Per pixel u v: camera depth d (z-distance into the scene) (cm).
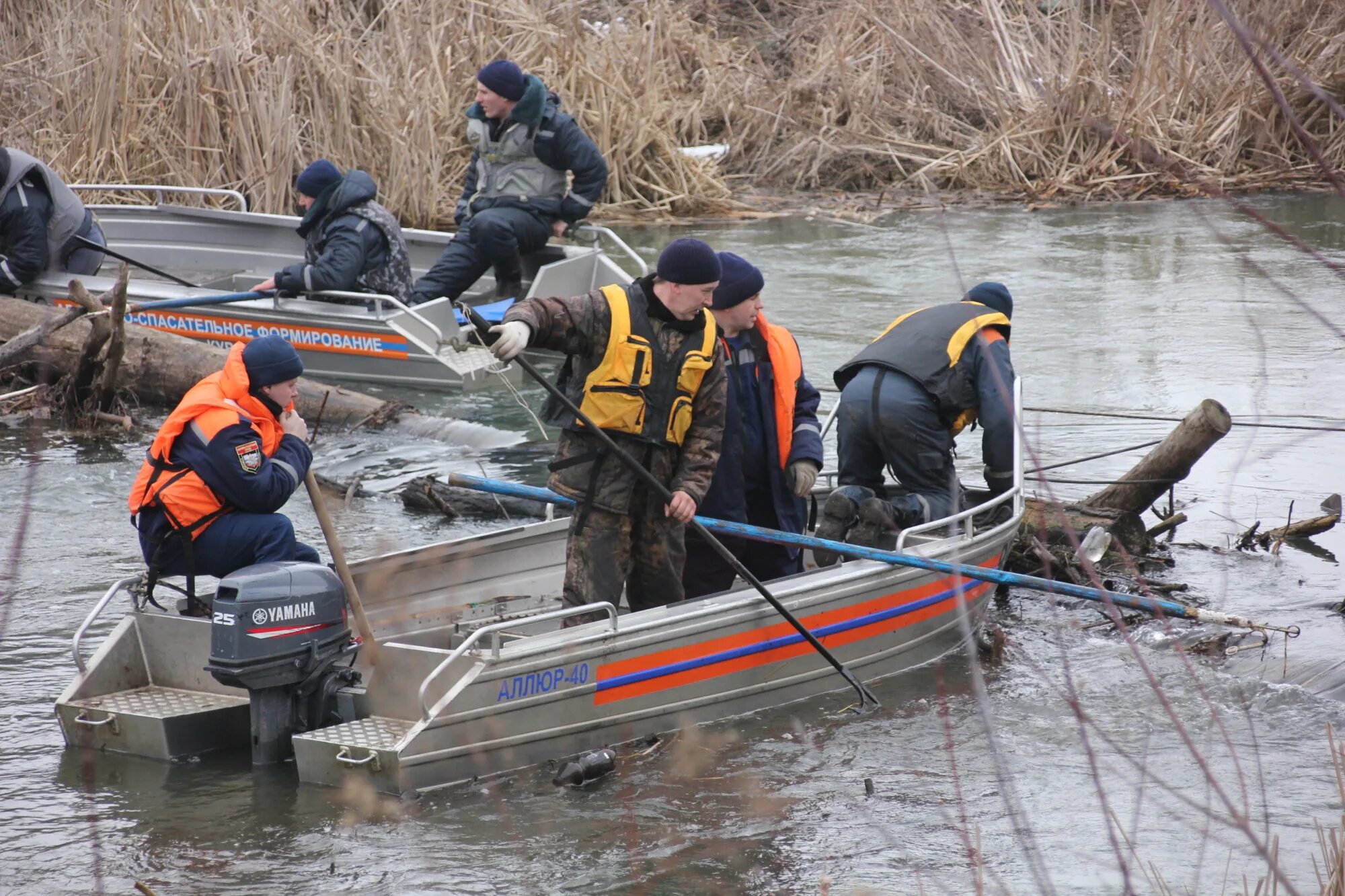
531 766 1773
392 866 1520
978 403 2369
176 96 5128
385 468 3078
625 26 7000
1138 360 3825
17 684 1998
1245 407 3416
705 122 7106
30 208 3641
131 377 3484
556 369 3816
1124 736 1872
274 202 5134
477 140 3847
